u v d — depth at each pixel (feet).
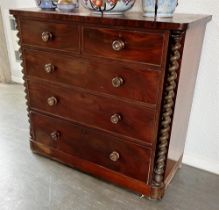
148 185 4.36
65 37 4.13
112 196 4.58
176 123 4.28
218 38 4.47
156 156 4.12
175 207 4.38
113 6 3.95
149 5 3.85
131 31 3.52
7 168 5.17
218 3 4.30
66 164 5.30
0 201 4.38
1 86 9.19
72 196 4.55
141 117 3.95
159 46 3.41
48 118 5.04
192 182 4.98
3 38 8.91
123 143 4.31
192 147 5.40
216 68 4.64
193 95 4.95
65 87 4.52
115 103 4.10
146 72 3.64
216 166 5.22
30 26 4.43
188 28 3.30
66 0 4.45
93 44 3.91
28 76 4.91
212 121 5.01
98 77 4.09
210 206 4.43
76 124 4.71
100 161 4.74
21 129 6.61
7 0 8.13
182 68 3.75
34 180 4.89
